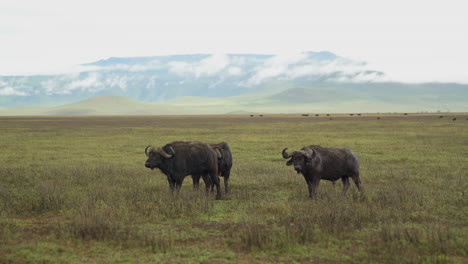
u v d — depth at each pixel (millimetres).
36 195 21125
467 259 12398
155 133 85000
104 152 46844
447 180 25469
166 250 13125
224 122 162875
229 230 15188
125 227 15398
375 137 66500
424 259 12203
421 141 57250
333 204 18406
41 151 47906
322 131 86188
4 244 13633
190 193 21047
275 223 16203
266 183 25594
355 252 12992
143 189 23578
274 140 62031
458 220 16812
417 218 17016
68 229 14992
